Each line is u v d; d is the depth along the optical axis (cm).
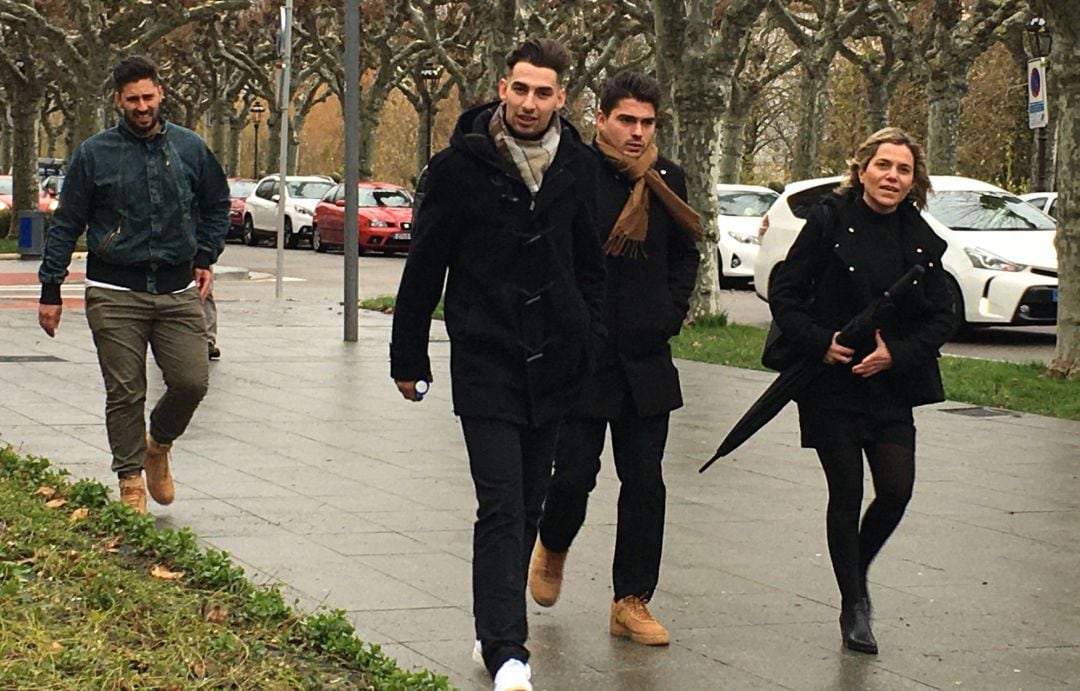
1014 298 1698
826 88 4034
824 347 566
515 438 506
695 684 533
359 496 828
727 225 2645
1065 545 754
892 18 3306
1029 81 1838
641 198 562
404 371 519
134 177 729
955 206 1808
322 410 1143
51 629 513
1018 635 601
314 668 509
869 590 662
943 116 3259
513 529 497
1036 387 1302
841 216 577
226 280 2711
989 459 997
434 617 600
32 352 1457
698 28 1817
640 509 575
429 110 4912
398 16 4369
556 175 503
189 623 537
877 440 582
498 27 2480
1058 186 1359
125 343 739
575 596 642
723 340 1692
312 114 9762
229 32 5394
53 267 733
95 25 3391
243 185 4569
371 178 4922
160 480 778
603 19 3622
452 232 506
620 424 576
